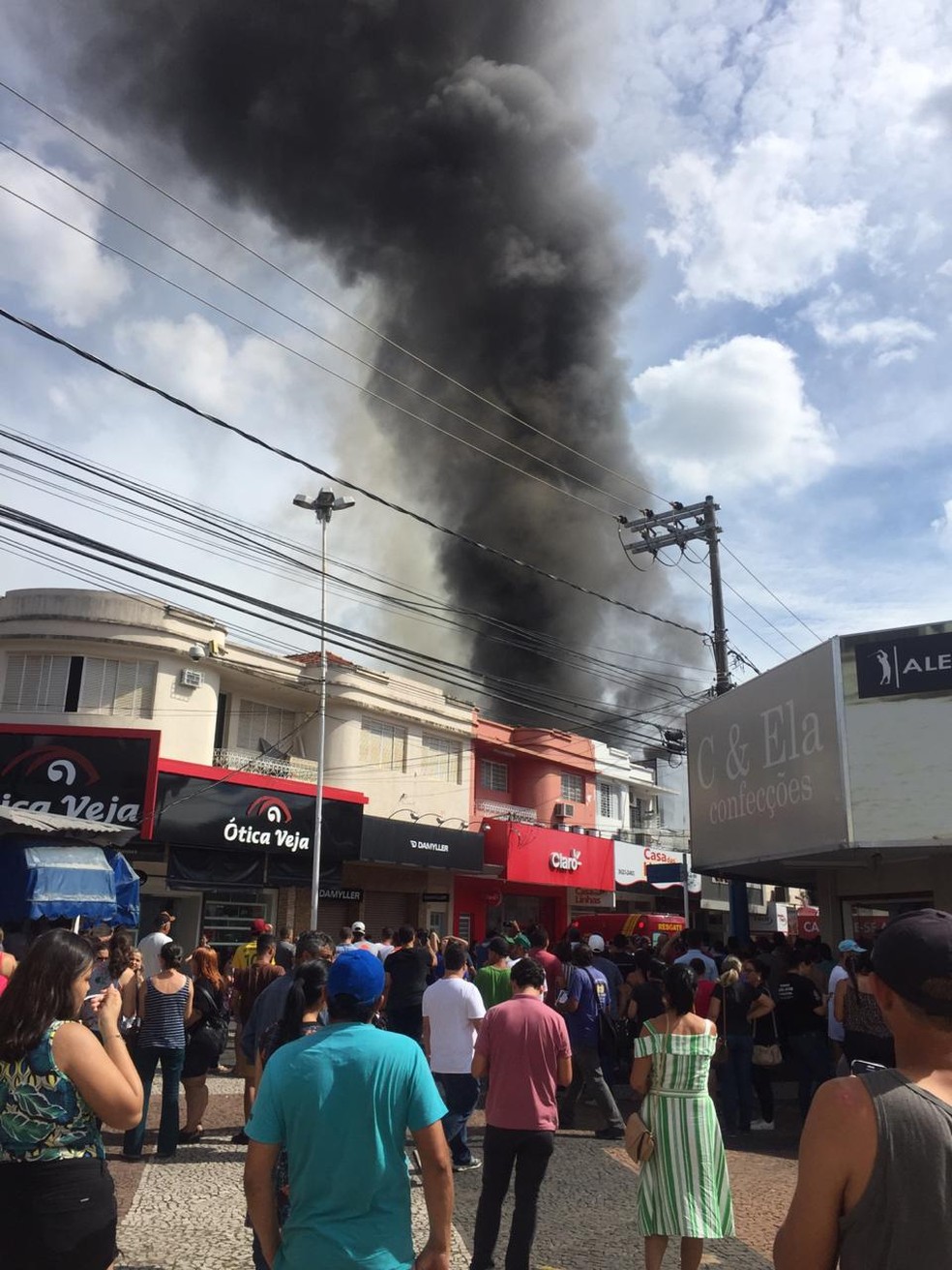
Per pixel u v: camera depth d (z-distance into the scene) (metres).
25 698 21.95
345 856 23.02
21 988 3.03
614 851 34.16
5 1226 2.83
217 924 22.38
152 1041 7.49
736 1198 6.84
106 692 22.20
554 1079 5.13
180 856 19.67
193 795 19.45
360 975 2.99
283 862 21.80
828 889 15.80
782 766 12.57
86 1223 2.91
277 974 8.59
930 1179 1.81
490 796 32.50
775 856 12.50
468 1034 7.31
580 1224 6.11
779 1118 10.25
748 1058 9.48
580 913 34.38
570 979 9.27
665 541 19.92
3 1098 2.92
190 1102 8.09
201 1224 5.76
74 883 10.46
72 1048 2.98
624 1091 11.82
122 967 7.87
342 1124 2.71
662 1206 4.51
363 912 26.25
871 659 11.28
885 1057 7.53
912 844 10.61
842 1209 1.88
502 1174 5.03
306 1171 2.69
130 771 18.08
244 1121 9.06
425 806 28.73
